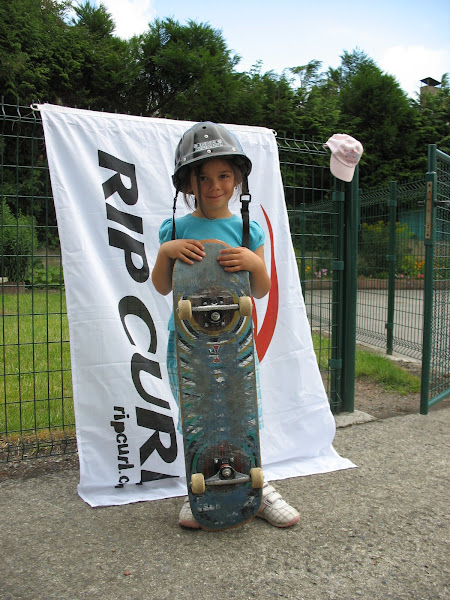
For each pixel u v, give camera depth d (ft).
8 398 11.41
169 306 8.51
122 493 7.81
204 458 6.20
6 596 5.40
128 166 8.44
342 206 11.25
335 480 8.21
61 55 53.26
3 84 49.32
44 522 6.94
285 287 9.32
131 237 8.38
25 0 55.42
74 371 7.82
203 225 6.67
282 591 5.50
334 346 11.47
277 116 54.29
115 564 5.98
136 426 8.04
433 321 12.45
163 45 58.34
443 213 12.58
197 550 6.27
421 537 6.55
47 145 7.91
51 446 9.20
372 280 20.99
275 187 9.51
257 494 6.30
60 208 7.91
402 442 9.89
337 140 10.47
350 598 5.41
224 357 6.24
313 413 9.12
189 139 6.27
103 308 7.98
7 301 22.70
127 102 58.65
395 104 54.85
